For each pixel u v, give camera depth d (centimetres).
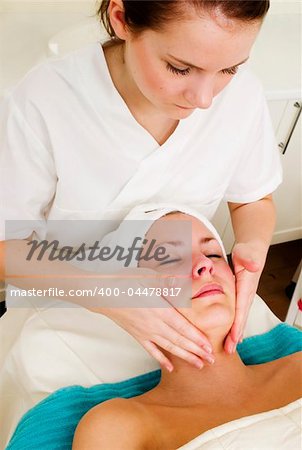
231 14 52
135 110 80
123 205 92
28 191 84
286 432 74
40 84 78
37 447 78
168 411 81
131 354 96
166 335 78
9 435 91
